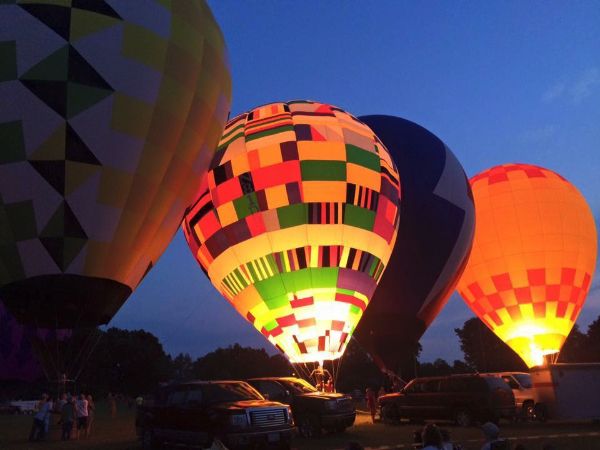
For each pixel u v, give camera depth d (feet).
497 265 79.61
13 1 45.11
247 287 57.47
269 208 56.03
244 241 56.70
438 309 73.61
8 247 45.03
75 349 48.26
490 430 20.93
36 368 90.84
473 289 82.28
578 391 49.11
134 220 48.73
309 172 56.54
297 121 59.06
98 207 46.37
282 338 56.49
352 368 200.54
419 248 69.36
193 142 52.26
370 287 58.90
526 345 78.38
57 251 45.42
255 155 57.26
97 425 66.80
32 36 44.60
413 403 51.88
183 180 52.19
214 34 55.88
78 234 45.85
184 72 50.83
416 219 69.67
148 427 38.63
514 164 85.51
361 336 70.18
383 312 69.15
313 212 55.83
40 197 44.65
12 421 82.48
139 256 50.42
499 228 79.97
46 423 48.16
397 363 69.51
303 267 55.67
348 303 56.34
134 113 47.24
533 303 77.97
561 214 79.41
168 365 244.22
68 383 48.62
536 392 50.19
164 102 49.16
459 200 72.49
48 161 44.47
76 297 46.29
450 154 76.18
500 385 48.11
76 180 45.27
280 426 33.63
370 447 37.11
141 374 218.18
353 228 56.80
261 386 45.14
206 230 59.06
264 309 57.00
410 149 73.67
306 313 55.57
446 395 49.55
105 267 47.50
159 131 49.01
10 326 87.40
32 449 41.63
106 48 46.39
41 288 45.55
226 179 57.62
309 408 42.93
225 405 33.58
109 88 46.16
